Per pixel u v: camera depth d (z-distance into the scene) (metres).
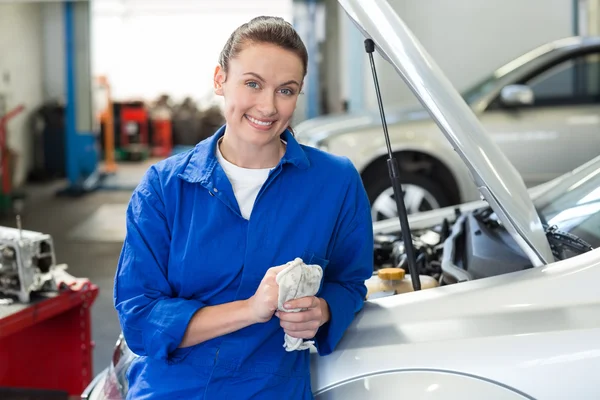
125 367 1.81
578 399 1.44
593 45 5.73
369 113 5.95
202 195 1.58
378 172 5.46
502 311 1.57
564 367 1.45
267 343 1.58
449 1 8.22
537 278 1.61
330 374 1.60
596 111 5.62
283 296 1.44
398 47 1.66
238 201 1.59
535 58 5.83
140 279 1.58
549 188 2.36
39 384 2.94
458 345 1.52
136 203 1.61
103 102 12.14
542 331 1.50
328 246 1.66
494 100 5.68
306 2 9.41
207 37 16.88
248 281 1.57
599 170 2.23
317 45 9.48
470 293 1.63
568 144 5.58
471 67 8.27
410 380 1.52
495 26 8.21
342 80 9.09
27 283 2.58
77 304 2.79
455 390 1.49
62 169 11.70
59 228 7.41
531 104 5.66
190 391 1.54
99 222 7.72
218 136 1.65
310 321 1.49
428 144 5.40
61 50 11.95
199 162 1.59
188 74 17.00
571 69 5.72
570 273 1.59
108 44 16.38
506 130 5.57
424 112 5.69
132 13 15.42
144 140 14.59
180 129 15.09
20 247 2.56
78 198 9.52
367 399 1.54
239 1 13.83
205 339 1.52
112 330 4.16
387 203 5.45
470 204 2.83
